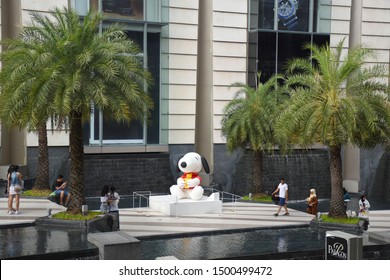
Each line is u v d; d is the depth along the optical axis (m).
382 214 23.73
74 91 16.78
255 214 22.16
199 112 32.81
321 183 33.59
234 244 16.86
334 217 19.81
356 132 18.95
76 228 17.41
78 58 16.56
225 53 32.19
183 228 18.84
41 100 16.28
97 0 29.59
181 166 23.03
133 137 30.94
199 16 32.56
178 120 31.91
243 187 32.00
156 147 31.31
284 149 26.16
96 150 29.73
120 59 17.66
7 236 16.36
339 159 19.83
